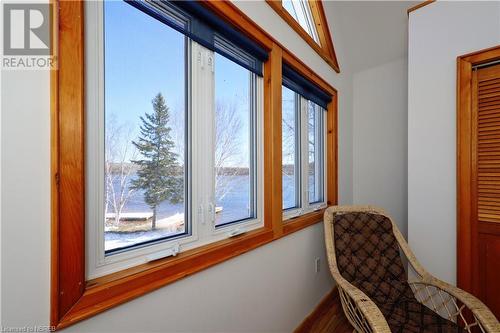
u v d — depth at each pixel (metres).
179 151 1.01
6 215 0.55
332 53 2.23
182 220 1.02
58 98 0.62
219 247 1.06
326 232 1.71
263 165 1.42
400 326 1.16
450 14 1.55
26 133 0.58
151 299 0.81
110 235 0.80
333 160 2.25
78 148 0.66
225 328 1.08
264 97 1.42
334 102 2.27
